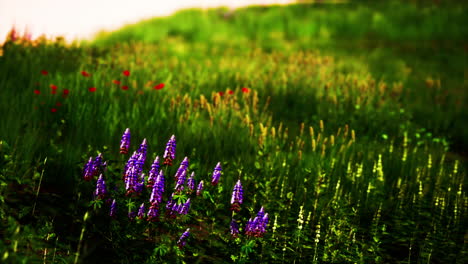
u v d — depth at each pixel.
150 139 5.46
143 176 3.68
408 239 4.77
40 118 5.61
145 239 3.71
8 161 3.86
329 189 5.54
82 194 4.24
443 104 11.71
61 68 8.13
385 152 7.14
